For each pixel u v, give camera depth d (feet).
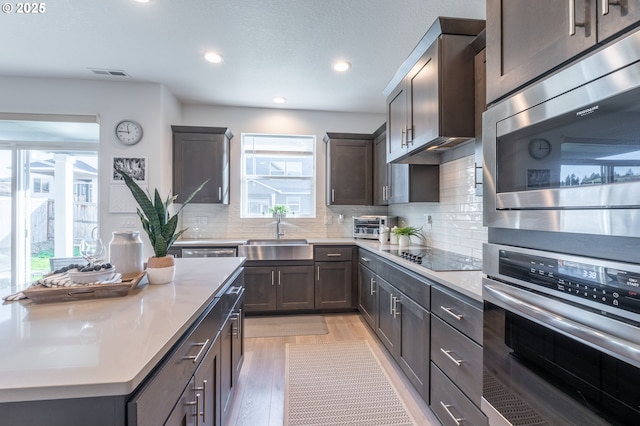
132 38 7.85
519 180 3.13
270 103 12.51
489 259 3.62
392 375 7.20
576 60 2.51
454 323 4.77
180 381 3.06
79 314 3.31
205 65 9.29
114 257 4.46
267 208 13.52
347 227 13.55
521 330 3.18
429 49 6.46
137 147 10.57
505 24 3.37
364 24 7.29
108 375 2.09
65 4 6.51
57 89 10.25
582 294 2.46
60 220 11.21
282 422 5.60
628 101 2.10
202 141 11.64
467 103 6.10
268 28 7.44
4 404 2.02
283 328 10.13
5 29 7.41
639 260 2.08
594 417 2.44
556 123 2.68
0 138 10.87
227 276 5.34
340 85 10.73
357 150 12.50
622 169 2.14
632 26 2.10
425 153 8.49
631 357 2.08
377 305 8.84
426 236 9.80
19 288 4.50
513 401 3.28
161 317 3.24
